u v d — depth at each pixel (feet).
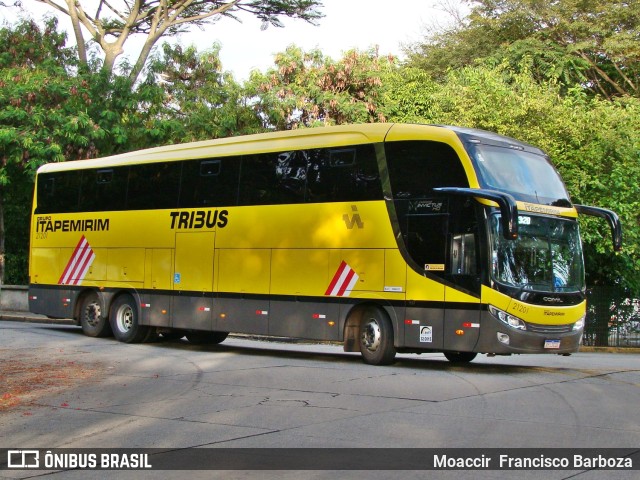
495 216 47.34
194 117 101.50
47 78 91.81
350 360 55.26
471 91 85.35
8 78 91.45
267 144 57.31
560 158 81.05
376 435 28.91
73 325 85.10
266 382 42.93
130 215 65.67
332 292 52.39
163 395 38.58
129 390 40.11
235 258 57.82
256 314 56.24
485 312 46.65
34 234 73.72
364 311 51.75
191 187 61.52
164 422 31.78
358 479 22.89
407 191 49.93
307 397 37.76
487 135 50.52
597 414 33.60
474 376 46.09
